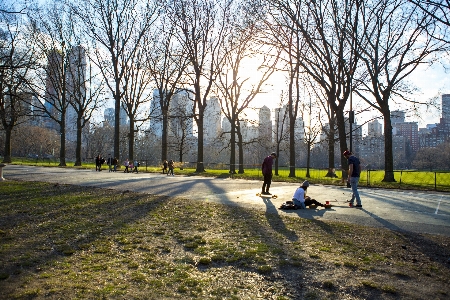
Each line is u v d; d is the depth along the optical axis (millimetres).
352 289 4641
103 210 10062
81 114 42750
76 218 8898
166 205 11086
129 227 7984
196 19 33031
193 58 33688
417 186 20344
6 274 4961
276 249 6301
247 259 5781
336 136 39594
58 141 89562
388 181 24078
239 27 29750
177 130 56094
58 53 39188
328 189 17953
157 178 23922
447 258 5879
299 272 5219
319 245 6602
